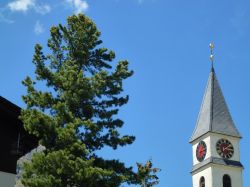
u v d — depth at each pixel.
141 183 30.17
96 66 31.67
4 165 27.97
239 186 88.44
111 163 29.67
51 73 30.19
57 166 26.78
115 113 30.31
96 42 31.73
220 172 88.38
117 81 30.81
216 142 90.56
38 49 30.61
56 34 31.52
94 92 29.69
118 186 28.44
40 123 27.80
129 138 30.19
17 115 28.98
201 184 89.81
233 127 92.62
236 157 90.56
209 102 94.94
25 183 26.97
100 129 29.61
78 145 27.30
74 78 29.39
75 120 28.28
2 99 28.22
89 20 31.88
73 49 31.52
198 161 91.62
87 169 26.66
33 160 27.14
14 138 29.03
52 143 28.23
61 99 29.48
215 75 98.12
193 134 94.25
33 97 29.33
